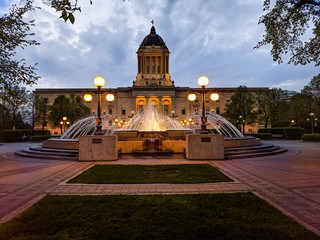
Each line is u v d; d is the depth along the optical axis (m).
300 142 24.47
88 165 8.98
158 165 8.52
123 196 4.77
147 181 6.11
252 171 7.64
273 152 12.23
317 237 3.00
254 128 63.72
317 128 35.66
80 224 3.44
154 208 4.05
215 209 4.01
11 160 10.73
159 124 27.48
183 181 6.09
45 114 45.81
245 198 4.62
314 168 8.18
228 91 67.19
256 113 41.59
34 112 44.34
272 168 8.19
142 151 12.21
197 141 10.18
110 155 10.00
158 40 75.62
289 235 3.04
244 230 3.21
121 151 12.33
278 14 9.06
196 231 3.20
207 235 3.11
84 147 10.05
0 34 7.23
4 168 8.49
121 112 66.00
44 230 3.25
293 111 38.12
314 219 3.70
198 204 4.27
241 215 3.74
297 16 8.77
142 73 71.56
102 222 3.49
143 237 3.04
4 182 6.24
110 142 10.05
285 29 9.16
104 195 4.86
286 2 8.77
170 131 14.95
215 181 6.13
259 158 10.77
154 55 72.62
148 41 75.56
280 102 41.12
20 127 42.16
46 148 12.98
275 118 42.53
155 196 4.78
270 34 9.45
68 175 7.15
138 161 9.75
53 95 65.12
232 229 3.26
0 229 3.25
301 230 3.19
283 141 26.80
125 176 6.69
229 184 5.89
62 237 3.05
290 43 9.34
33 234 3.14
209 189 5.43
